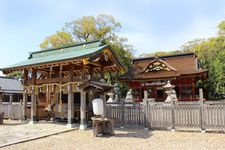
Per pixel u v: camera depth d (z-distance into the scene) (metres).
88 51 14.93
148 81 33.25
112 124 12.00
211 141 9.98
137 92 34.12
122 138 11.02
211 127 11.96
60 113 17.47
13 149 9.05
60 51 17.78
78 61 14.05
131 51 42.34
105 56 15.33
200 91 12.45
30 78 18.11
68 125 14.69
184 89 31.44
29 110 18.42
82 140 10.71
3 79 43.91
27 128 14.40
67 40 38.03
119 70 17.39
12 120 19.38
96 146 9.38
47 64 15.12
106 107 15.11
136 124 14.07
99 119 11.70
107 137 11.36
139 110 14.07
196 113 12.40
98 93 15.02
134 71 36.62
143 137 11.17
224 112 11.70
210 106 12.07
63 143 10.09
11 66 17.50
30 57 19.22
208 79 38.00
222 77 32.41
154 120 13.55
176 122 12.87
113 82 37.16
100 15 40.72
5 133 12.59
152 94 32.75
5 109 20.70
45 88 17.31
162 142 9.95
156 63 33.94
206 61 41.03
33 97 17.19
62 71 18.11
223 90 33.94
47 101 18.55
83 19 40.25
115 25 45.34
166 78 31.72
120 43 40.50
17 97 42.16
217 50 38.16
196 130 12.42
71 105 14.89
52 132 12.68
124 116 14.53
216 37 40.97
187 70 32.50
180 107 12.83
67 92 15.46
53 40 37.25
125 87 40.19
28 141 10.59
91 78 15.21
